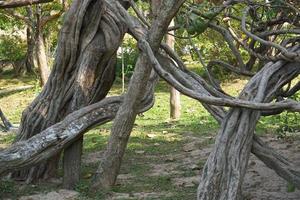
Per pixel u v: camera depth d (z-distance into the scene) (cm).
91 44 663
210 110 542
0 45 2248
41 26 1719
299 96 789
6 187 652
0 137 1097
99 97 682
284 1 525
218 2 566
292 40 552
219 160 478
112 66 685
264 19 648
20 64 2372
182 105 1548
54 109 680
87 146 948
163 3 539
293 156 790
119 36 666
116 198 605
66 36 660
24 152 597
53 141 612
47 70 1781
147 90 670
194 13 521
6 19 1934
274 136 961
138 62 582
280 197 605
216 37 1215
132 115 604
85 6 648
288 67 516
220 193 471
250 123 492
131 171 755
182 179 702
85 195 621
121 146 615
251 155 820
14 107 1756
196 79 560
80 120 632
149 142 973
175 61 586
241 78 1789
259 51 584
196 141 956
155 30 551
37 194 637
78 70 668
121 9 584
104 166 618
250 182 671
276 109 479
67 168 654
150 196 614
